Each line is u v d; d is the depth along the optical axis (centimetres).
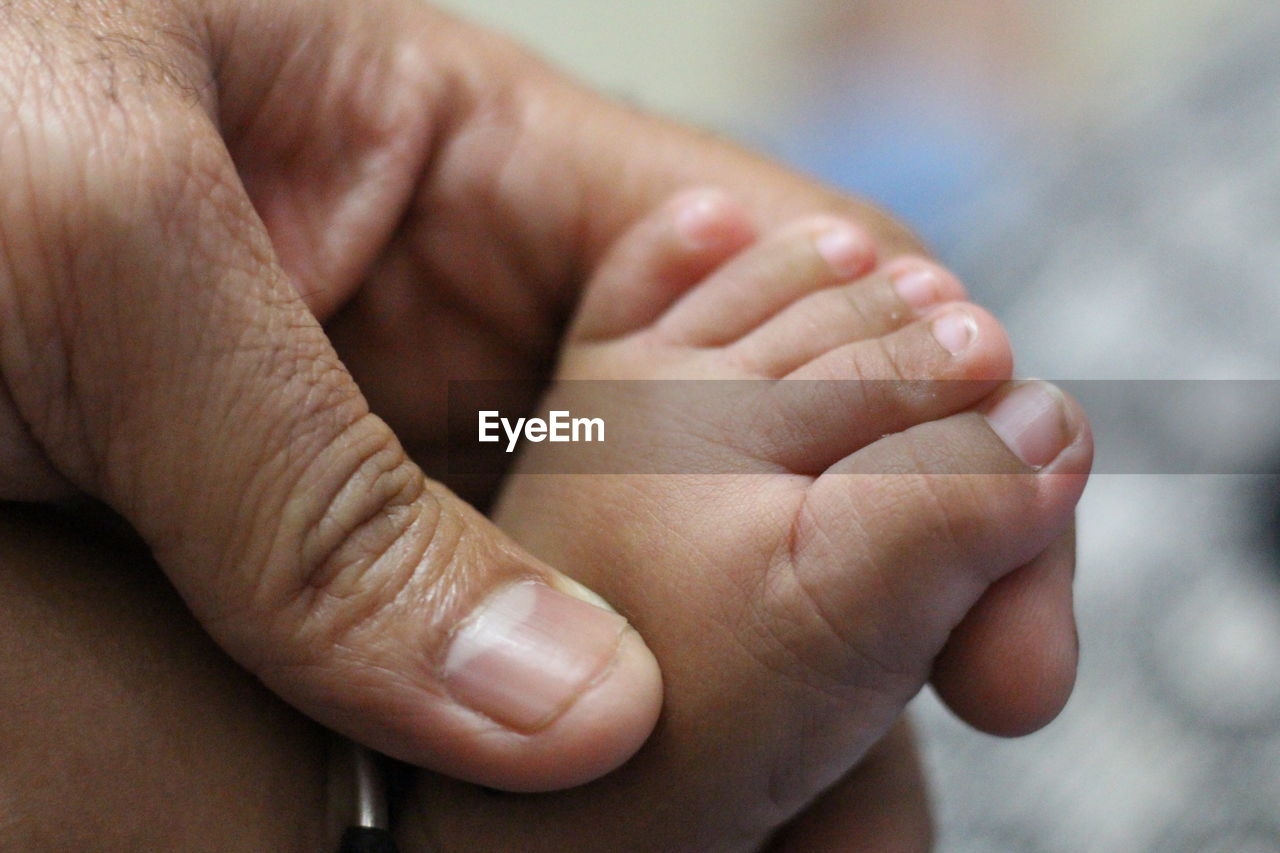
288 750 24
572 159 30
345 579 23
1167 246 40
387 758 25
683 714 24
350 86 28
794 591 24
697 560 24
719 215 28
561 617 24
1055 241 43
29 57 23
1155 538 35
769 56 76
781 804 24
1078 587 35
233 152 27
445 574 23
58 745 23
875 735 24
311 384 23
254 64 27
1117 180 44
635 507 25
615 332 28
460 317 30
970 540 23
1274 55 44
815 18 74
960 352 25
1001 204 47
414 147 29
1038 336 40
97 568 24
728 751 24
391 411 30
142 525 23
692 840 24
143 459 23
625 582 25
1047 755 33
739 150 31
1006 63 71
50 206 22
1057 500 23
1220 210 40
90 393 23
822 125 70
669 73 77
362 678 23
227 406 23
